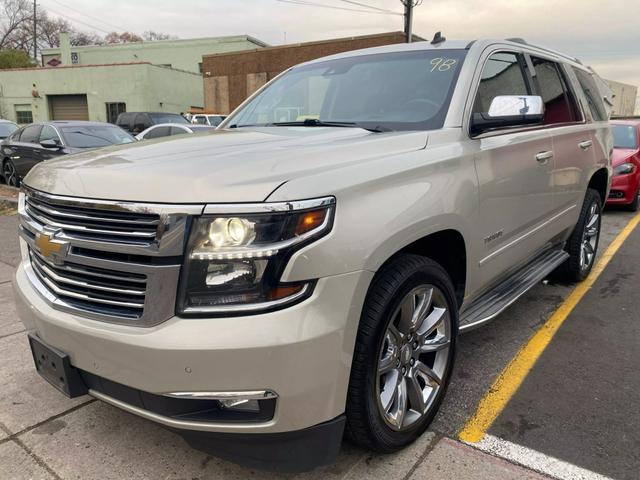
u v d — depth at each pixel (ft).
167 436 9.00
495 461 8.30
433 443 8.76
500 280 11.98
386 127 10.01
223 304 6.21
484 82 10.71
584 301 15.65
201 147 8.29
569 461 8.30
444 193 8.45
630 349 12.37
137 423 9.37
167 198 6.28
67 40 140.56
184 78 111.65
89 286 6.90
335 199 6.65
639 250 21.91
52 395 10.26
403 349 8.21
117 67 104.42
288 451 6.83
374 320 7.24
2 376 10.93
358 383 7.20
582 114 15.46
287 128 10.66
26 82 113.39
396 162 7.91
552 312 14.74
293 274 6.25
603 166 16.66
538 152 11.88
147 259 6.37
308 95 12.17
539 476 7.96
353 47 83.76
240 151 7.72
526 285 12.30
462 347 12.45
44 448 8.64
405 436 8.31
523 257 12.34
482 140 9.94
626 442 8.79
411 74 11.04
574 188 14.44
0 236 23.67
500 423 9.34
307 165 7.04
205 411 6.62
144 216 6.40
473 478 7.91
